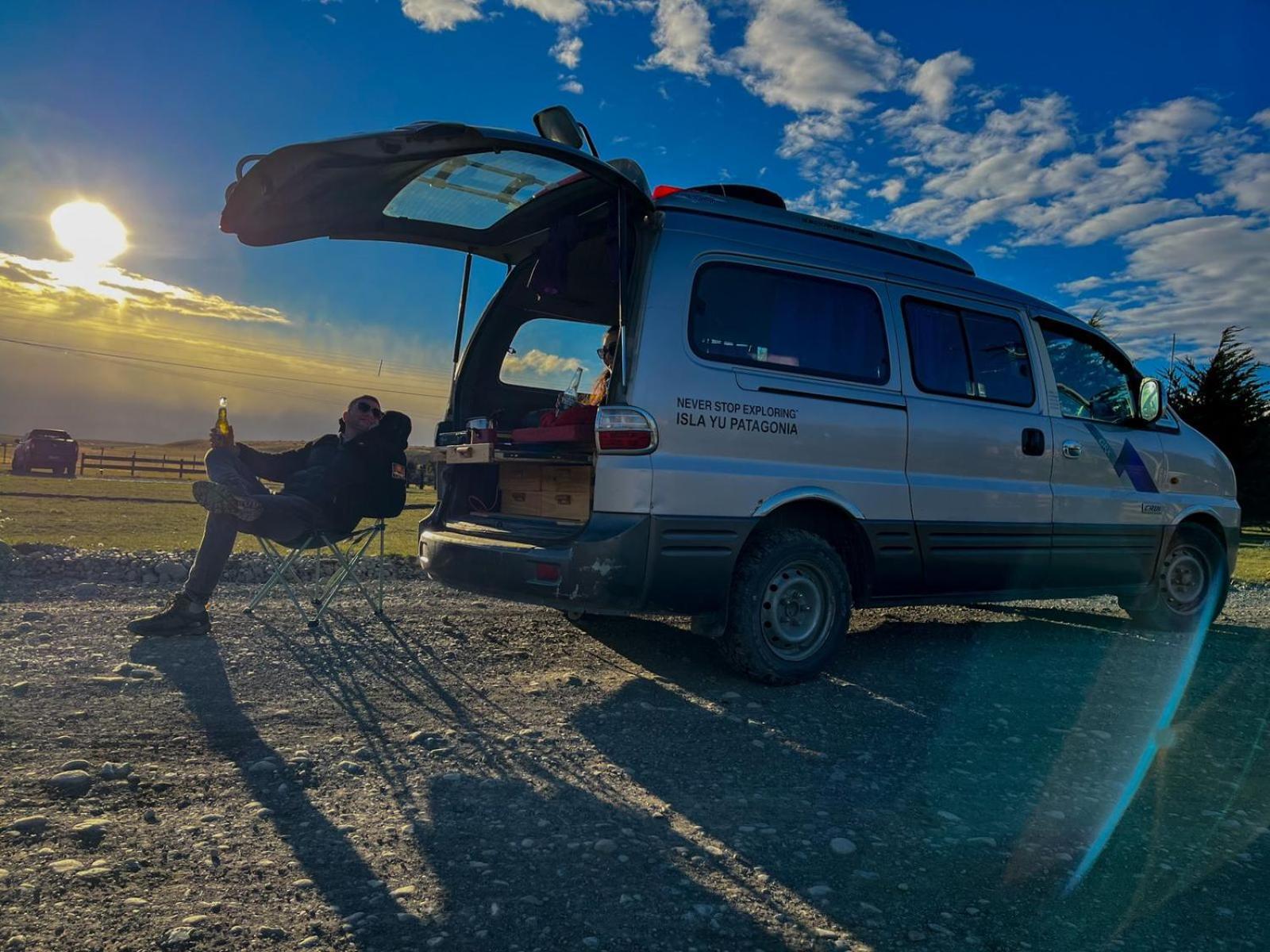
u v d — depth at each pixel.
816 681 4.92
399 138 3.87
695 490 4.33
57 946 2.11
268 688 4.26
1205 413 21.72
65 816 2.79
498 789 3.24
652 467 4.23
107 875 2.45
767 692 4.65
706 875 2.68
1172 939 2.42
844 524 4.95
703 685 4.73
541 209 5.10
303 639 5.21
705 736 3.94
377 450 5.32
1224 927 2.50
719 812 3.15
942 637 6.30
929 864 2.82
